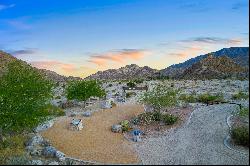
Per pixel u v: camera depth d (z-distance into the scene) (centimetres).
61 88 9725
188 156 3183
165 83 10544
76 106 6153
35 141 3609
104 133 4097
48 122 4384
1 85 3872
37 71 4356
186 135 3809
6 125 3691
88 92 5997
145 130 4144
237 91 7438
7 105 3688
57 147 3588
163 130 4084
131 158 3231
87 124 4459
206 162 3005
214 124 4081
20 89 3859
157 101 4678
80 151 3466
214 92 7312
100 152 3431
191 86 9200
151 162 3098
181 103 5300
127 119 4684
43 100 4078
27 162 2983
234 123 4050
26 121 3747
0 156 3222
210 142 3512
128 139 3856
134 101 6131
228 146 3362
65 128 4272
